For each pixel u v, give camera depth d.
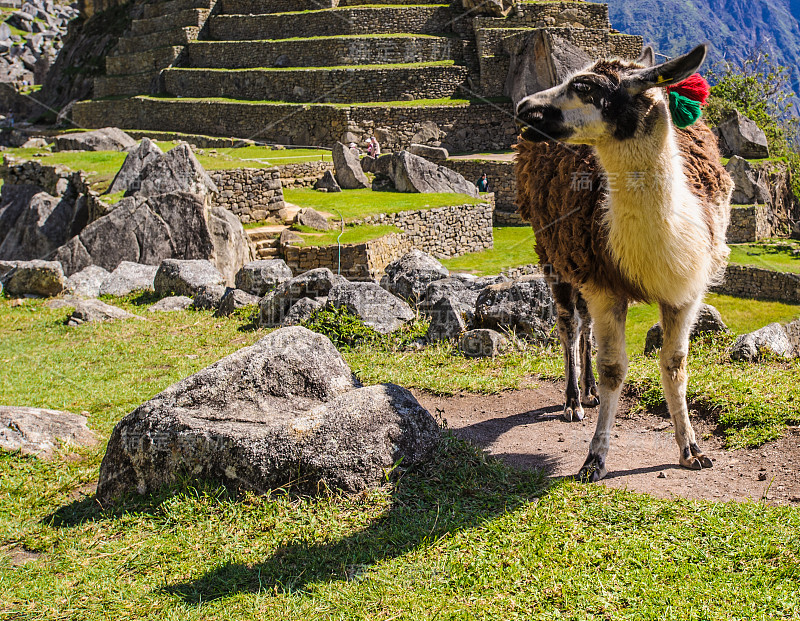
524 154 5.34
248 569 3.44
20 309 11.18
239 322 9.52
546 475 4.27
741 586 2.97
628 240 3.80
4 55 63.66
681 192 3.80
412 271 9.40
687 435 4.25
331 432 4.06
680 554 3.23
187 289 11.41
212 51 39.50
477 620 2.90
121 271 12.62
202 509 3.98
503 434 5.12
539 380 6.23
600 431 4.17
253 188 19.62
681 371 4.16
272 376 4.57
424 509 3.85
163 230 14.10
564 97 3.68
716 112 28.59
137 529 3.95
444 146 32.34
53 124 49.38
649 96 3.63
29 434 5.36
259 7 40.25
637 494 3.82
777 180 26.05
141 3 50.53
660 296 3.92
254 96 36.16
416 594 3.11
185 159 15.10
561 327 5.32
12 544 4.05
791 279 19.34
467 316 7.84
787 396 4.80
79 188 17.86
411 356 7.23
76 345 8.82
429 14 35.88
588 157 4.31
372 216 20.34
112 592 3.39
